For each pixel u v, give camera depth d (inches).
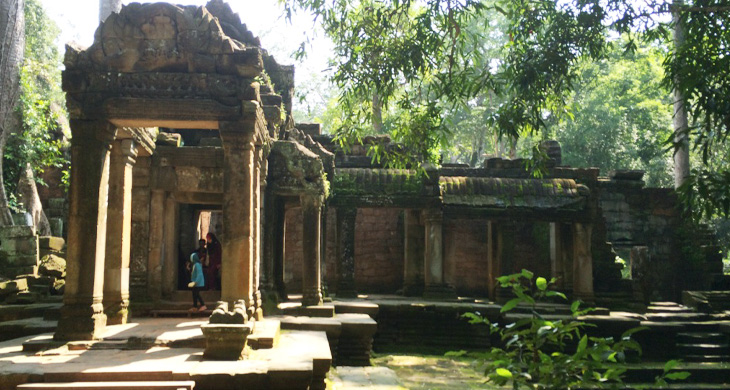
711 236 854.5
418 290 737.0
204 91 353.4
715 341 621.9
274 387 264.8
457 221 834.8
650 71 1084.5
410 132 429.1
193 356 295.7
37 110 690.8
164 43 352.5
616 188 868.6
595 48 402.6
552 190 711.1
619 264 751.7
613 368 138.7
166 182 491.8
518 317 595.8
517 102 408.5
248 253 361.1
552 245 763.4
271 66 681.6
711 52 339.6
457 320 622.5
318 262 522.9
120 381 256.4
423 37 385.7
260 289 503.8
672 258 865.5
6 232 552.7
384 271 813.2
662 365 554.3
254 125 354.9
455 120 1322.6
